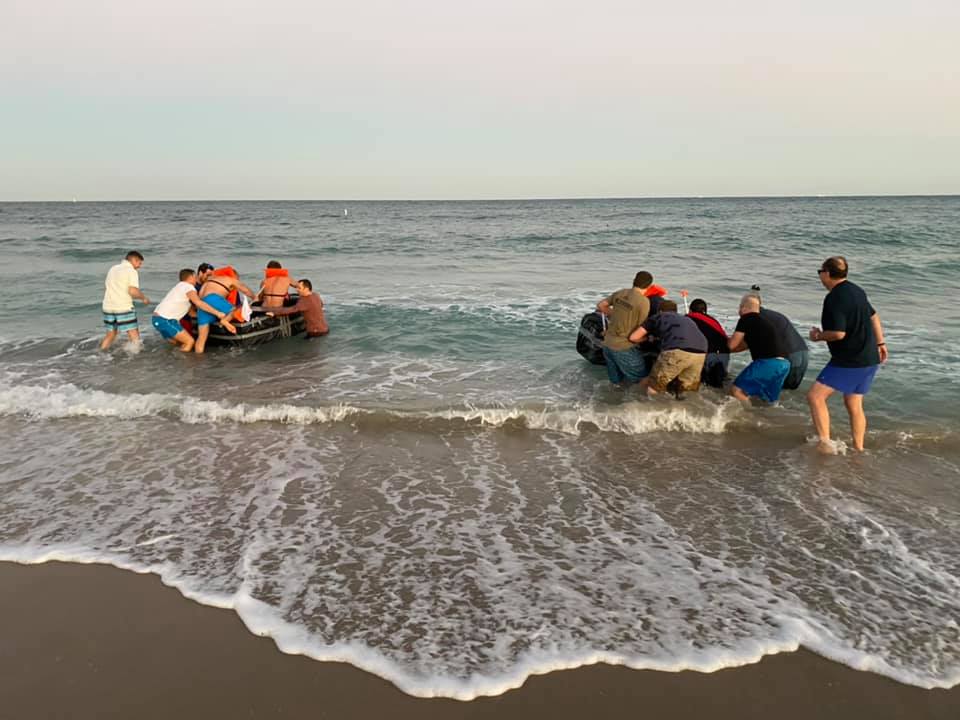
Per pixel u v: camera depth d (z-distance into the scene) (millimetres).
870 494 4727
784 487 4848
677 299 12953
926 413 6320
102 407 6598
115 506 4508
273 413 6363
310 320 9797
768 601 3418
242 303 9391
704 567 3754
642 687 2779
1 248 26594
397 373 7906
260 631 3146
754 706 2680
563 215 69375
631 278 16312
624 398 6832
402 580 3600
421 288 14773
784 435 5949
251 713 2625
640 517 4383
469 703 2676
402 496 4691
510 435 5980
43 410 6574
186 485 4859
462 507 4520
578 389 7191
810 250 23453
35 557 3824
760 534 4145
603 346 7320
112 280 9070
